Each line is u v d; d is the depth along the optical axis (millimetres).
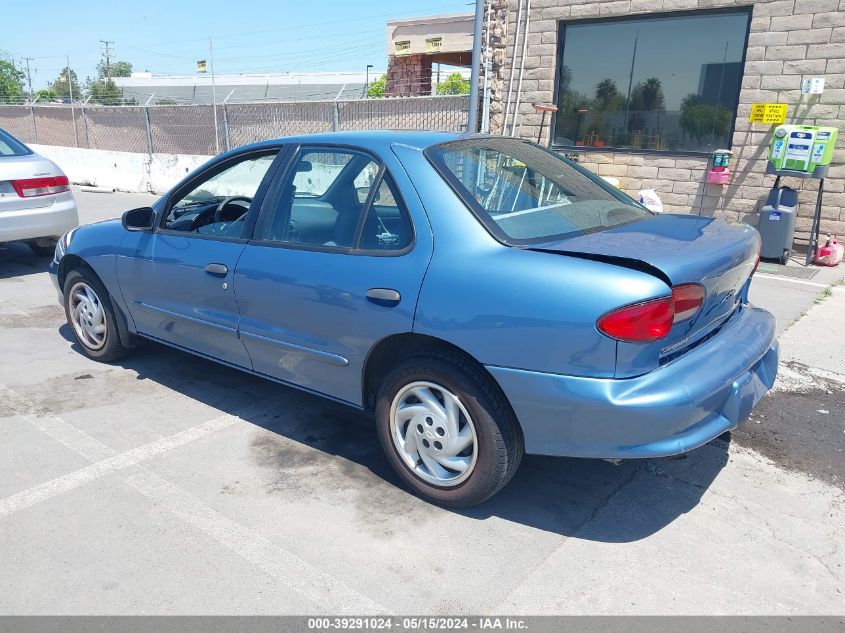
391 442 3312
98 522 3092
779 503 3297
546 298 2693
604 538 3008
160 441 3855
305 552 2891
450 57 17609
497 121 10633
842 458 3738
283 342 3590
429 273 2992
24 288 7242
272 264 3572
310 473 3529
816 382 4750
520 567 2807
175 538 2977
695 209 9102
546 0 9703
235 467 3584
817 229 8117
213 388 4613
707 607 2584
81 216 11828
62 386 4621
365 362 3275
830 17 7805
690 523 3123
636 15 9047
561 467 3631
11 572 2758
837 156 8102
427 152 3279
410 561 2838
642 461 3695
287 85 33938
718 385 2758
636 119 9453
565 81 9922
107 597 2619
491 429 2930
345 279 3248
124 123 16781
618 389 2621
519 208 3182
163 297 4277
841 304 6527
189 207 4406
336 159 3539
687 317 2711
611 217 3389
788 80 8195
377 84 27328
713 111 8820
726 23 8508
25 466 3572
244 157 4031
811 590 2684
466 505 3143
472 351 2865
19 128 20453
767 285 7219
